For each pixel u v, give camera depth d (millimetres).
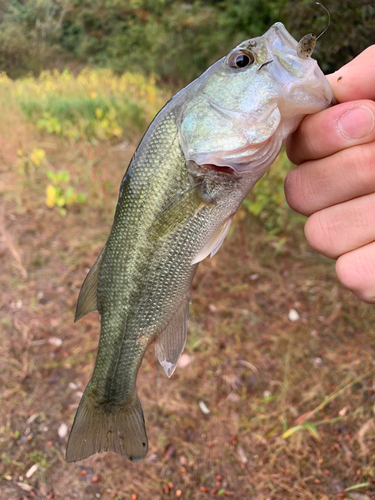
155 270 186
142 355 201
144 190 179
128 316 196
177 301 192
